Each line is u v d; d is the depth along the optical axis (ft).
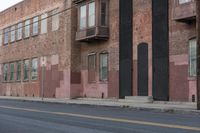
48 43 144.87
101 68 119.75
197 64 74.79
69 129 47.29
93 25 117.50
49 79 142.92
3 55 186.60
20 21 169.48
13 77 175.32
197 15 75.46
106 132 43.86
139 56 105.40
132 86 107.55
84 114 67.77
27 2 163.02
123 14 111.34
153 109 78.38
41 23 150.92
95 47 122.62
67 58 130.21
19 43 170.40
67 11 131.34
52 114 68.23
